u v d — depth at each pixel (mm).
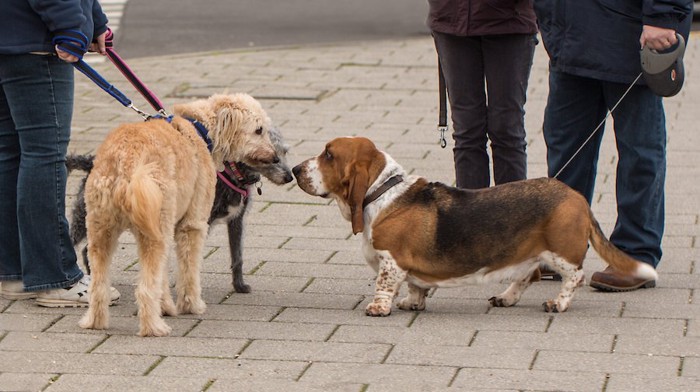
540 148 11031
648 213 7316
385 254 6641
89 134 11352
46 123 6672
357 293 7168
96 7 6938
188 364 5863
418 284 6723
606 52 7082
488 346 6133
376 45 16469
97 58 15281
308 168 6777
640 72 7039
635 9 6984
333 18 18938
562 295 6773
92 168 6574
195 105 6875
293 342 6207
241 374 5719
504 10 7480
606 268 7293
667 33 6723
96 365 5855
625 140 7273
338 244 8227
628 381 5602
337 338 6277
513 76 7695
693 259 7789
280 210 9086
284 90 13445
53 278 6824
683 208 9031
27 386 5586
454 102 7883
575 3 7133
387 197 6652
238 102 6930
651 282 7199
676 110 12406
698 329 6395
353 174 6652
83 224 7312
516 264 6715
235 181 7090
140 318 6289
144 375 5719
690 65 14680
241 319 6629
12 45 6449
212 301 7000
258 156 7004
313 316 6684
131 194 5906
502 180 7934
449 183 9820
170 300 6668
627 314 6695
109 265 6387
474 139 7895
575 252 6676
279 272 7613
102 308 6379
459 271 6652
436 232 6598
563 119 7508
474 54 7738
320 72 14547
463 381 5617
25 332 6379
